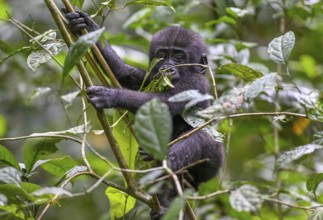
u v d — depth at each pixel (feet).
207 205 41.55
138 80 38.45
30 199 23.89
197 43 39.75
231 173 52.29
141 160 32.27
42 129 52.65
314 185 27.68
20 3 54.34
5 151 27.07
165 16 44.73
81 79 26.94
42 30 53.47
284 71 50.52
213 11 49.65
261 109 43.29
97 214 54.44
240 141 54.19
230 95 23.86
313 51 60.23
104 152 54.24
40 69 49.26
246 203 21.25
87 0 48.91
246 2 45.42
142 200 25.59
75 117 52.31
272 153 46.37
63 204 53.67
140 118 20.97
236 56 41.63
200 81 37.68
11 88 51.57
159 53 39.06
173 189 32.24
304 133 44.73
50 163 29.76
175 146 34.73
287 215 42.78
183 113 25.53
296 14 44.45
